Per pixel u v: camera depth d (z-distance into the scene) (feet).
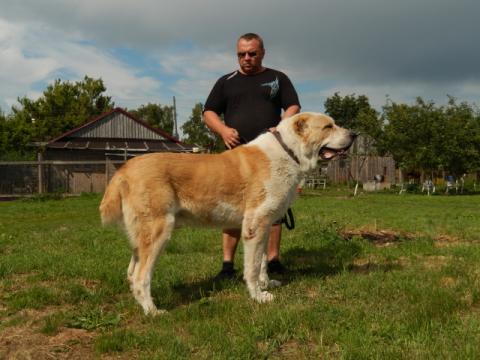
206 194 15.25
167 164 14.85
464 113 98.43
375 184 107.14
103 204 14.71
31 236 30.71
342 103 187.01
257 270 15.83
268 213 15.84
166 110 256.73
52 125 174.19
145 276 14.38
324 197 78.54
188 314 13.83
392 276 17.76
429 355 10.45
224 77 19.77
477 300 14.51
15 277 18.97
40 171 74.64
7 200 72.95
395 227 34.12
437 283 16.61
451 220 39.42
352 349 10.84
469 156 97.81
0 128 95.96
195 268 20.34
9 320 13.64
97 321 13.29
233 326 12.78
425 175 118.83
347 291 15.81
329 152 17.13
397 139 100.89
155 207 14.42
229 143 18.81
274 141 16.26
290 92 19.47
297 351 11.22
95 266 19.88
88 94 200.23
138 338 12.02
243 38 18.84
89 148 97.04
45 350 11.61
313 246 25.02
